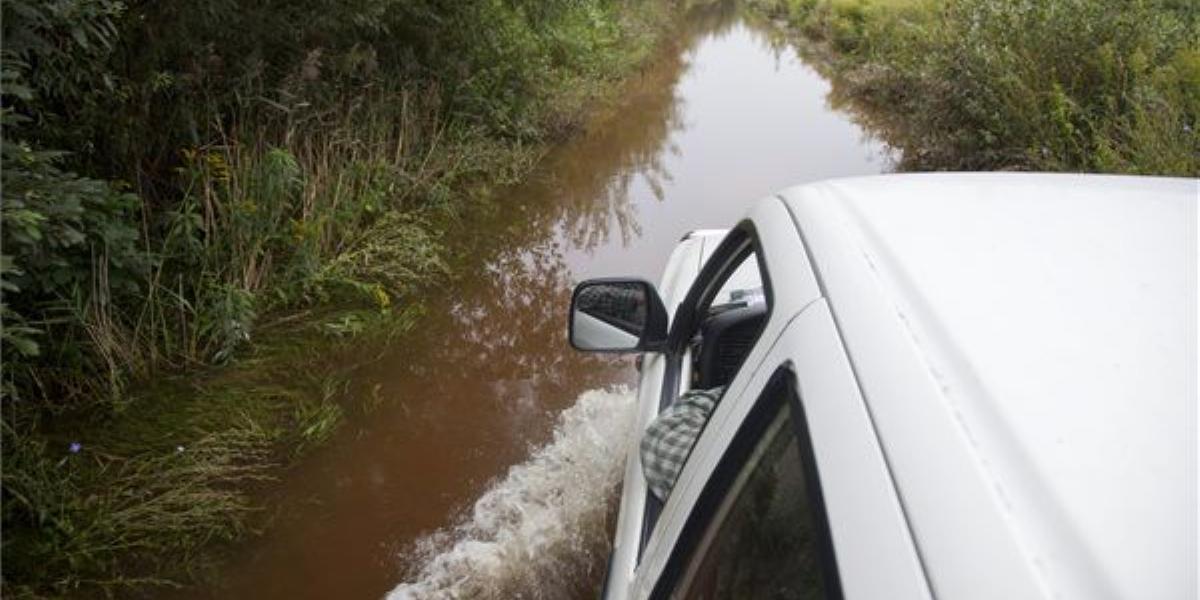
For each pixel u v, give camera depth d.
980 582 0.83
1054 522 0.86
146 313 4.77
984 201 1.65
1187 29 8.51
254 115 6.25
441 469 4.14
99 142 4.90
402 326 5.37
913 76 11.92
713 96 14.93
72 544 3.35
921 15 14.87
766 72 18.09
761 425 1.47
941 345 1.17
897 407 1.09
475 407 4.65
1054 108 7.77
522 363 5.14
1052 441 0.96
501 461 4.20
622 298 2.95
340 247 6.06
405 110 7.59
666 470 2.31
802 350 1.41
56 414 4.09
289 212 6.11
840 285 1.47
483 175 8.53
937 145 9.77
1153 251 1.34
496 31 9.44
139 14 4.79
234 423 4.25
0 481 3.32
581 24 14.16
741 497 1.46
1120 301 1.20
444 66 8.72
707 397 2.44
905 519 0.94
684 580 1.60
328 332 5.14
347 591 3.42
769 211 2.17
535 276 6.54
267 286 5.37
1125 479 0.90
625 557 2.21
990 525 0.88
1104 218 1.48
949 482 0.95
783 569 1.19
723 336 2.91
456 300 5.92
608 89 13.45
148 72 4.96
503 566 3.53
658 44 20.02
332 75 7.05
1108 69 7.84
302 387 4.65
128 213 4.82
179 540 3.53
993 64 8.84
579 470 4.08
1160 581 0.78
